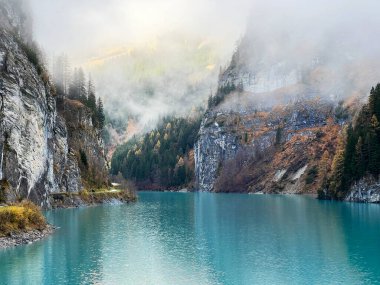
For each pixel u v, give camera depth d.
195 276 54.53
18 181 96.69
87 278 52.72
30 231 73.44
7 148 94.12
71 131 157.38
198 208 133.00
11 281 50.97
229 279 53.16
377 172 142.75
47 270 55.50
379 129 144.00
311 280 52.97
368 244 72.69
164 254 65.38
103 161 176.38
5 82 98.25
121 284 51.00
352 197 150.00
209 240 76.25
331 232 84.00
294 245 72.00
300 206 135.62
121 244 71.94
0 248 64.75
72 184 139.25
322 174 191.75
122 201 155.62
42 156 114.69
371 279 53.38
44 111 118.75
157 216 109.94
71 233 80.62
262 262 61.22
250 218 105.44
